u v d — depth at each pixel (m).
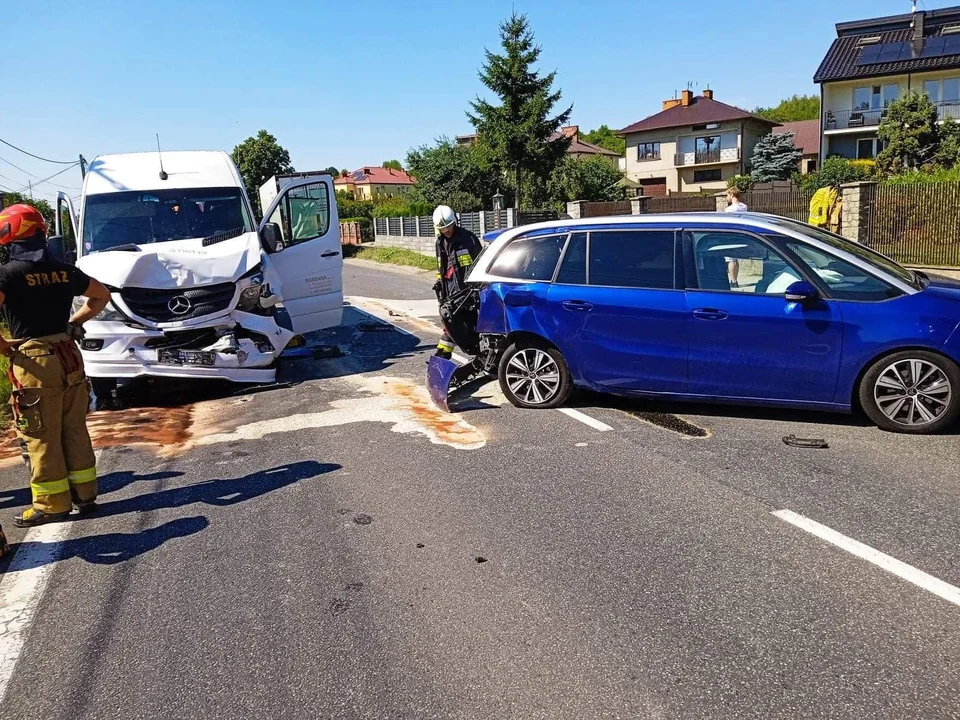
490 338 7.31
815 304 5.92
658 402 7.15
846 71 42.41
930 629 3.29
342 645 3.35
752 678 3.00
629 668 3.10
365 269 29.05
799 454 5.54
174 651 3.36
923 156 34.34
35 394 4.64
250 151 61.41
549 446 5.98
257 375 8.34
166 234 8.93
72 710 2.99
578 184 46.66
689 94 58.03
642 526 4.44
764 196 21.52
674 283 6.44
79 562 4.28
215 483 5.44
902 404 5.82
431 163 45.22
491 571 3.96
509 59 43.03
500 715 2.85
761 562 3.95
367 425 6.78
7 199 12.07
